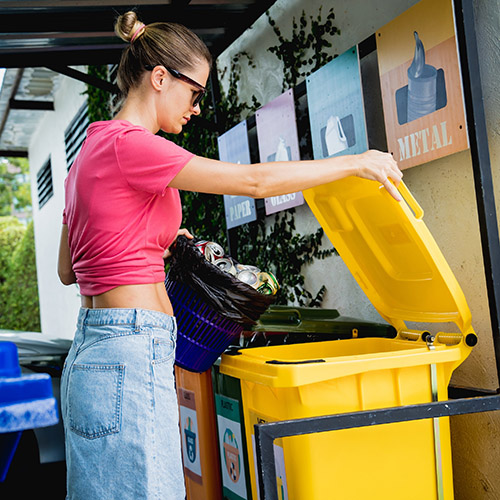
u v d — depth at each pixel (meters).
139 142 1.88
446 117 2.82
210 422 2.88
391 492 2.31
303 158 4.35
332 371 2.16
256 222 4.90
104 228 1.90
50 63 4.59
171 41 2.05
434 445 2.37
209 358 2.55
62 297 11.51
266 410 2.40
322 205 2.91
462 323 2.41
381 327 3.04
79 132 9.34
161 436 1.85
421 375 2.35
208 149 5.66
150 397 1.84
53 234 12.02
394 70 3.14
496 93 2.71
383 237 2.72
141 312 1.88
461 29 2.49
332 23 3.93
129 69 2.09
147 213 1.94
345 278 3.89
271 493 1.97
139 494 1.80
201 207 5.78
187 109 2.14
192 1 4.15
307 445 2.20
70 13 4.05
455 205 2.98
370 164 2.17
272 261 4.70
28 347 3.76
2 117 11.81
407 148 3.10
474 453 2.91
